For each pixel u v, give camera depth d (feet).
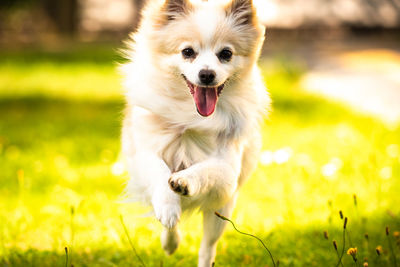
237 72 14.33
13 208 20.04
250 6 14.73
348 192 21.07
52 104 44.01
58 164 26.32
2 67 64.85
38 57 74.23
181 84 14.07
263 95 14.96
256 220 18.81
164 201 12.78
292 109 41.06
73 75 60.90
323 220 18.56
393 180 21.91
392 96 46.24
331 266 15.33
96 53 79.00
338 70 62.03
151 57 14.38
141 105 14.08
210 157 13.83
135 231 17.44
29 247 16.47
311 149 28.22
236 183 13.76
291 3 95.09
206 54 14.06
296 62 62.69
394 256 14.39
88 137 32.53
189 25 14.12
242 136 14.16
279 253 16.26
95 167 25.93
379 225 17.87
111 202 20.08
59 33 97.35
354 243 16.56
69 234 17.81
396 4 98.07
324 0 96.84
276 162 22.59
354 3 96.73
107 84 55.16
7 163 26.32
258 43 14.82
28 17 103.55
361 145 27.78
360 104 43.16
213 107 13.64
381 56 71.97
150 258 16.14
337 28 94.43
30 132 33.73
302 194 20.40
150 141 13.96
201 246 15.20
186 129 13.91
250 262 15.80
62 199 20.84
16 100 45.57
